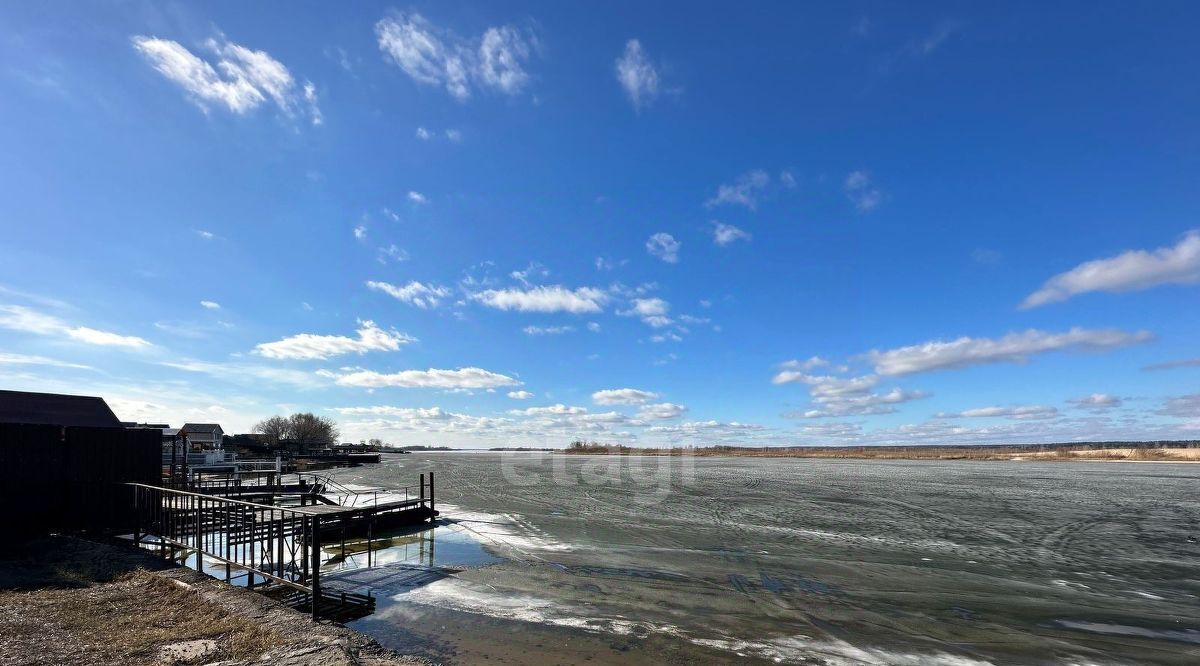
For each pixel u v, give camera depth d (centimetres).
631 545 1980
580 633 1086
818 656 993
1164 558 1830
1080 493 4256
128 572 1148
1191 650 1041
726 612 1225
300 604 1204
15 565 1197
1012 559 1786
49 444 1459
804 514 2839
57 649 757
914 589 1420
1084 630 1140
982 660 987
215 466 4550
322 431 12925
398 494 3625
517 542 2036
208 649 764
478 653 980
